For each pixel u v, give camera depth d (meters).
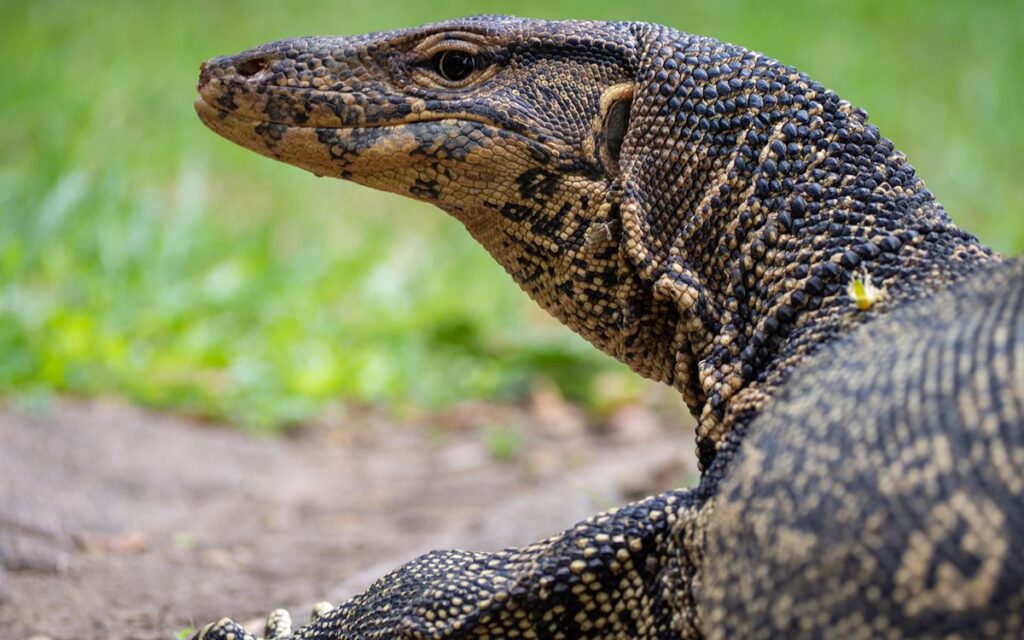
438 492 12.15
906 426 4.04
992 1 31.48
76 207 16.28
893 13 30.69
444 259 19.28
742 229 5.39
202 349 14.43
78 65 22.02
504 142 5.80
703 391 5.55
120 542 10.04
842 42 28.47
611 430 14.41
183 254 16.20
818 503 4.11
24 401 11.81
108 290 14.90
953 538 3.80
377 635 5.52
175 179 19.52
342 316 16.72
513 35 5.90
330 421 14.27
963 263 5.08
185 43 24.33
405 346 16.12
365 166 5.90
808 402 4.46
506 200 5.89
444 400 15.19
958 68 27.45
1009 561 3.71
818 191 5.32
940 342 4.21
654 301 5.68
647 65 5.74
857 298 4.95
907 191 5.32
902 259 5.11
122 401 12.90
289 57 5.92
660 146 5.63
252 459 12.54
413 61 5.89
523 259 6.02
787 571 4.13
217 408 13.46
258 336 15.34
